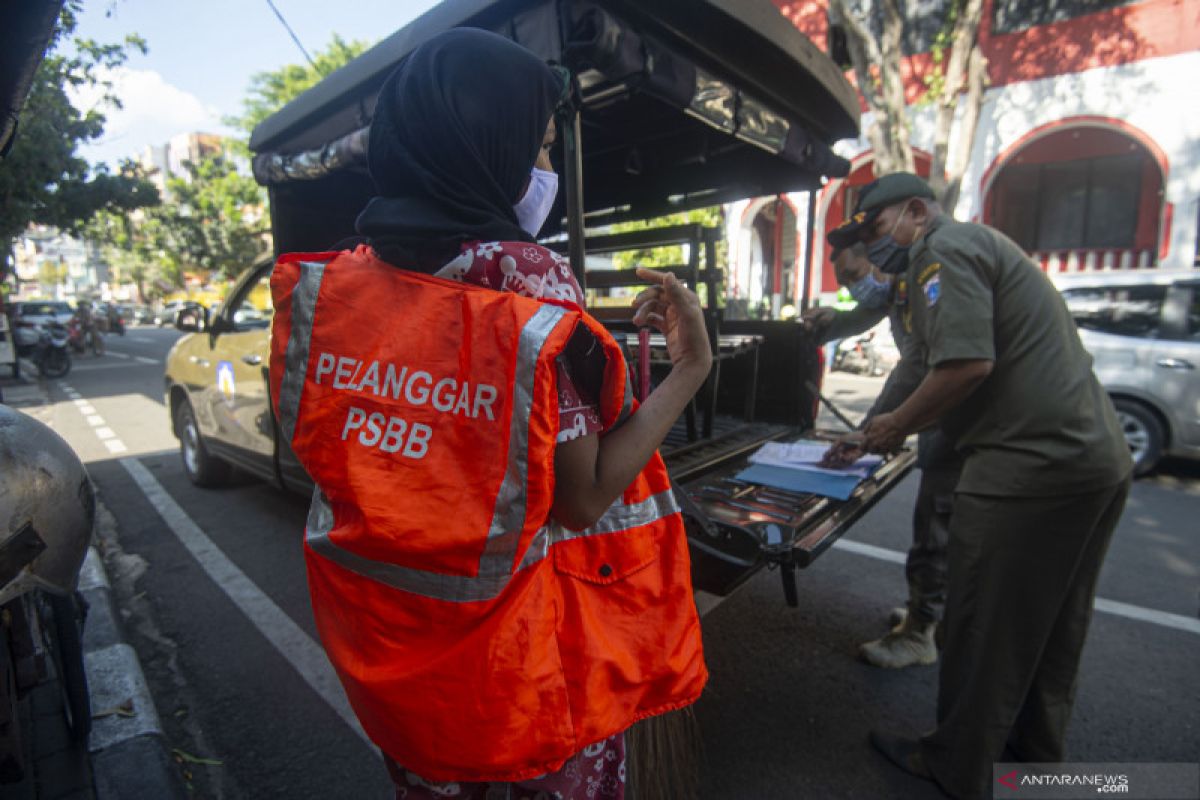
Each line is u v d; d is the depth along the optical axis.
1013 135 11.98
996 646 1.81
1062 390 1.70
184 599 3.38
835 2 9.23
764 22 2.08
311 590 1.00
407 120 0.92
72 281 71.19
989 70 12.07
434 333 0.88
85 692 2.06
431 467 0.86
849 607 3.20
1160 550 3.82
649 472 1.08
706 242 3.01
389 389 0.89
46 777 2.00
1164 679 2.58
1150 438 5.12
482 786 1.03
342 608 0.94
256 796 2.10
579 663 0.96
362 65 2.38
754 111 2.43
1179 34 10.60
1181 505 4.60
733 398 3.63
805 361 3.35
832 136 3.01
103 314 26.58
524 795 1.02
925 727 2.34
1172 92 10.73
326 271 0.95
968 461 1.87
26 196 10.12
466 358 0.86
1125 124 11.12
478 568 0.86
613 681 0.99
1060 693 1.98
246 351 4.12
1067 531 1.72
